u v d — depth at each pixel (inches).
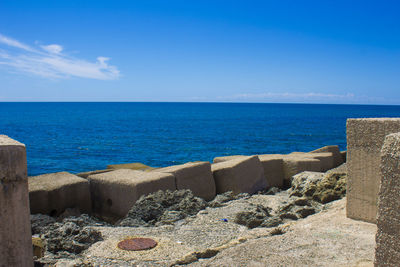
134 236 204.7
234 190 367.6
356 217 189.9
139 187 293.0
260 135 1668.3
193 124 2480.3
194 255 163.3
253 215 231.8
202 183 355.6
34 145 1181.7
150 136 1561.3
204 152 1079.6
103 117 3408.0
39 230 253.9
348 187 192.4
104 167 819.4
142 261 168.9
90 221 268.2
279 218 220.4
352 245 155.4
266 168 438.0
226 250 156.5
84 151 1066.1
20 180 120.9
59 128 1978.3
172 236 204.2
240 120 3097.9
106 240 197.2
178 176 334.0
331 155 496.7
